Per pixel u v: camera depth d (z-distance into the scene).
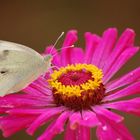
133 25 0.70
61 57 0.39
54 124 0.33
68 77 0.36
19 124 0.33
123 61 0.37
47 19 0.72
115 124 0.32
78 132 0.33
